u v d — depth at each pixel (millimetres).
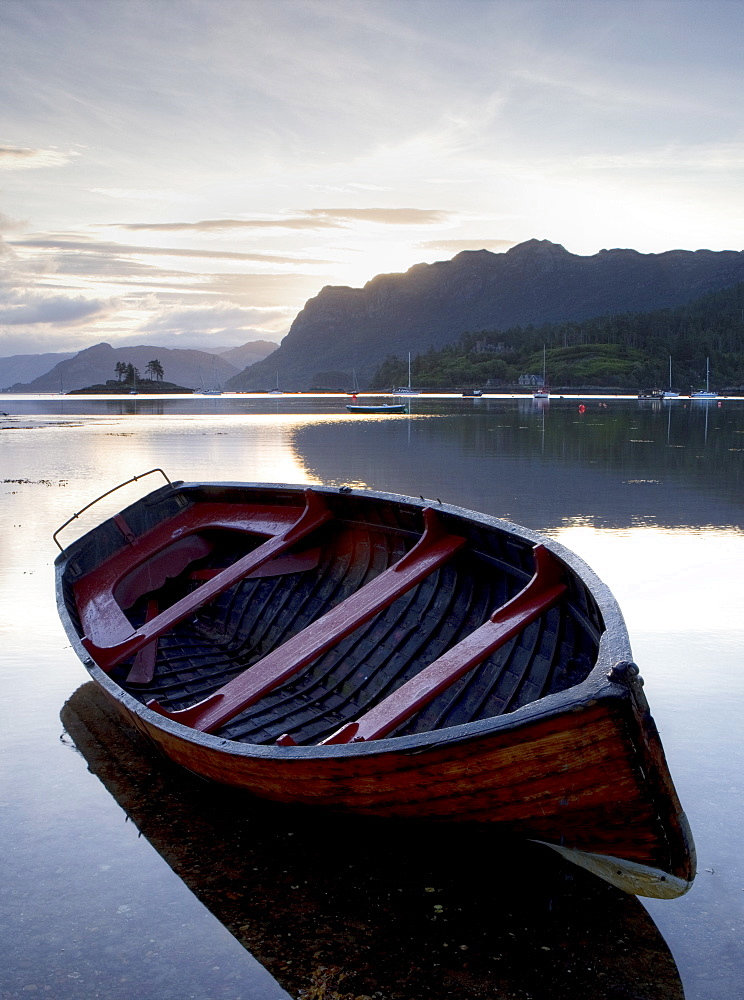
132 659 6832
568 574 4730
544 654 4918
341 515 7590
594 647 4535
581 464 22922
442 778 3627
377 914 3793
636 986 3297
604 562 10508
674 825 3355
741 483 18484
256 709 5949
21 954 3547
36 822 4656
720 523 13273
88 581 7766
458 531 6117
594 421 50156
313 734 5504
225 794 4906
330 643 5113
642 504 15328
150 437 36938
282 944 3586
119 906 3877
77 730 5918
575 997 3238
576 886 4020
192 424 50562
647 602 8688
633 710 3080
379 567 7188
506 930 3674
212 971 3418
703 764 5117
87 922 3762
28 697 6523
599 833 3594
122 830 4570
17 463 24375
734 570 10039
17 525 13492
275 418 60344
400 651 6121
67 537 12508
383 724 4070
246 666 7090
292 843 4441
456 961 3457
